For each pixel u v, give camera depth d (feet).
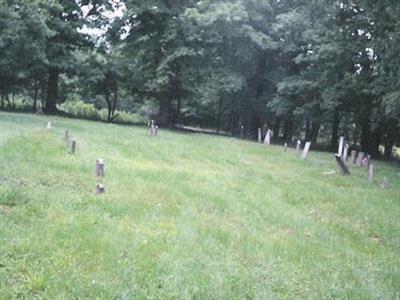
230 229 33.58
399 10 81.15
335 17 122.62
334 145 141.79
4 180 37.99
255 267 26.58
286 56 146.00
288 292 23.84
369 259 31.30
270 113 150.82
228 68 135.44
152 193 40.98
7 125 74.95
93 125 100.12
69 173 44.29
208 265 25.55
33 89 153.38
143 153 67.56
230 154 81.56
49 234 26.73
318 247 32.27
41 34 101.14
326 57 117.60
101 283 21.72
